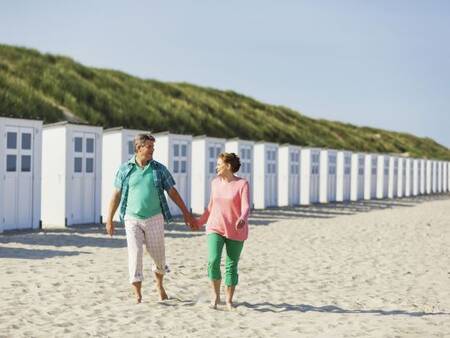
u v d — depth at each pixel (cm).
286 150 3350
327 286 1034
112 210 837
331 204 3678
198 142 2691
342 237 1812
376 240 1755
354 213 2928
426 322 783
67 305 841
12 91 3588
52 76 4188
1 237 1641
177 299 888
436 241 1761
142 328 726
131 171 825
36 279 1023
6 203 1803
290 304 884
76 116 3822
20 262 1213
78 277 1049
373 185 4484
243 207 803
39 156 1894
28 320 753
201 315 796
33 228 1880
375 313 834
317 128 7250
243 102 6594
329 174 3834
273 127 6125
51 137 2022
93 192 2086
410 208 3422
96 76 4694
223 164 820
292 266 1245
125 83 5025
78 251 1396
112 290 944
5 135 1795
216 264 829
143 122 4353
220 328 735
